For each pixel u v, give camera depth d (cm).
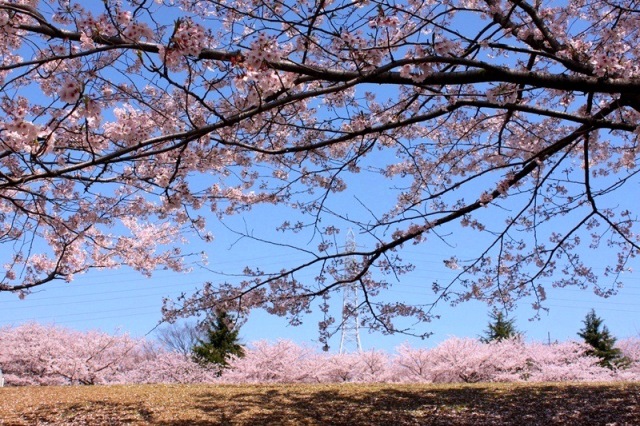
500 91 498
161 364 2084
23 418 780
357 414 809
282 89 352
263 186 716
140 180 536
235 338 2548
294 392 997
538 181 652
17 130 312
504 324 2803
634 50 579
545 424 737
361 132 430
